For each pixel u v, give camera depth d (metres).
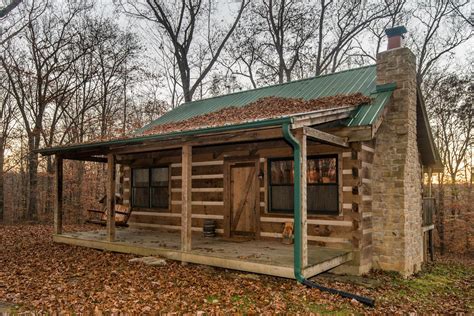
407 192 8.48
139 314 4.73
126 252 8.71
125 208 11.02
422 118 10.20
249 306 5.28
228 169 9.73
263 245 8.22
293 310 5.21
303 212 6.05
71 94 19.25
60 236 10.30
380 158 8.59
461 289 8.11
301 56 21.91
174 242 8.92
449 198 19.44
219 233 9.78
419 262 9.69
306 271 6.13
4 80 18.33
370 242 8.37
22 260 8.08
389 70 8.84
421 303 6.43
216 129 6.38
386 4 20.02
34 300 5.32
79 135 20.48
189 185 7.60
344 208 7.92
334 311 5.30
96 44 19.84
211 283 6.40
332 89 10.06
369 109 8.16
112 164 9.17
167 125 11.50
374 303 5.82
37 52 17.88
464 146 19.17
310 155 8.41
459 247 18.70
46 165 20.72
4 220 17.67
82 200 20.22
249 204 9.34
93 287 5.98
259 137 6.57
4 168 20.11
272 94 11.45
